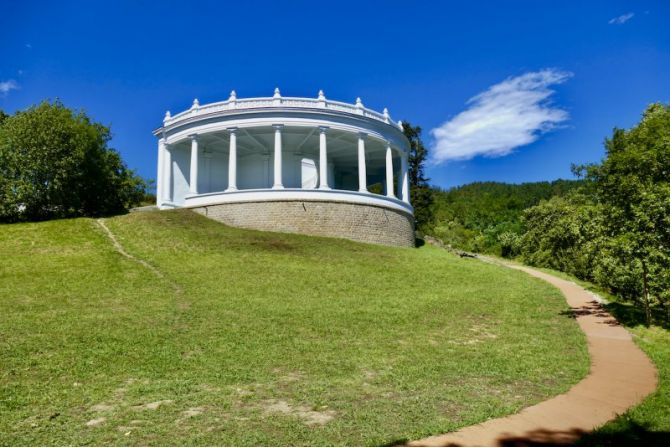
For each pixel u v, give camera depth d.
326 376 11.15
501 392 10.26
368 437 7.66
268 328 15.45
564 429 8.06
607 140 25.33
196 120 39.66
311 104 39.75
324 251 30.67
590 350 14.24
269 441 7.51
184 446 7.30
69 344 13.03
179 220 34.44
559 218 43.44
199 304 18.20
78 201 37.69
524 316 19.02
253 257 27.33
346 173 55.22
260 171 45.59
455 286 24.94
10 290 19.22
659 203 15.80
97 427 8.10
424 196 63.34
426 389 10.30
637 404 9.22
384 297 21.25
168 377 10.91
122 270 23.27
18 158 34.75
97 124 40.62
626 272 21.16
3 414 8.59
